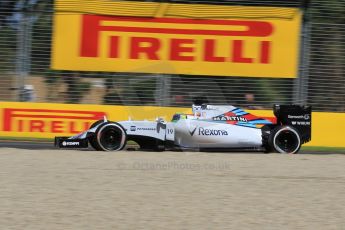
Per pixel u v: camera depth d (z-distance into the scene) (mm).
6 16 54062
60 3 54594
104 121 43688
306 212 24203
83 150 42844
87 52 54938
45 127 53750
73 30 54812
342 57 55719
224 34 55500
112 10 55094
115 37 55125
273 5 55625
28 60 54375
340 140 55219
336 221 22922
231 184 29328
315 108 55750
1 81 54188
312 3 55531
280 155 41844
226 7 55469
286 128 44531
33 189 26969
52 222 21875
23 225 21375
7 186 27375
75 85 54875
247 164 35938
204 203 25312
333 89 55812
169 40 55344
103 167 33156
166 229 21391
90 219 22422
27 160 35156
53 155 37781
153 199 25766
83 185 28094
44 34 54594
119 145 42219
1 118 53406
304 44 55656
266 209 24547
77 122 54125
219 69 55625
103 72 55156
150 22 55219
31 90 54469
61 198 25469
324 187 29234
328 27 55656
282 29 55625
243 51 55625
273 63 55688
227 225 22062
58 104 54031
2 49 54094
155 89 55312
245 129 44125
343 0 55469
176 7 55312
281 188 28703
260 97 55656
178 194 26828
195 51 55469
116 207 24250
